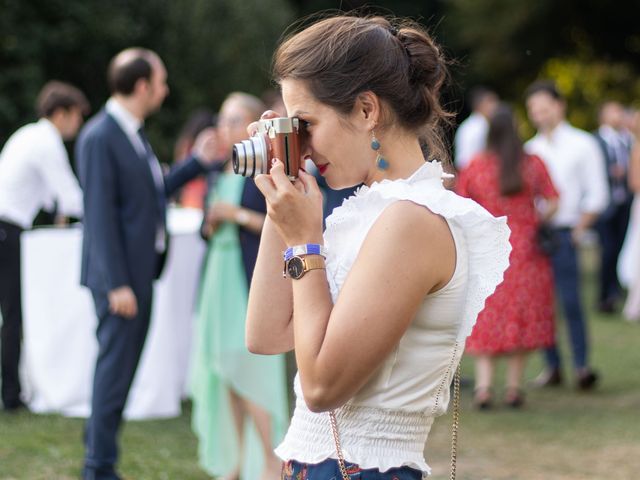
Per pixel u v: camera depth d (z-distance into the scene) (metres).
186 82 14.67
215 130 5.37
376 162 1.75
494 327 5.77
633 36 19.83
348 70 1.70
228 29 15.15
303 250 1.69
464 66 2.16
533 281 5.75
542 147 6.78
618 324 9.22
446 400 1.80
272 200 1.70
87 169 4.09
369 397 1.72
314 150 1.73
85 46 14.14
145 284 4.16
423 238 1.65
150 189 4.20
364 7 1.97
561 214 6.59
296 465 1.78
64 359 5.57
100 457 4.06
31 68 13.39
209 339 4.26
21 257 5.71
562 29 20.05
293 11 19.92
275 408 4.18
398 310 1.62
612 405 6.04
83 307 5.54
